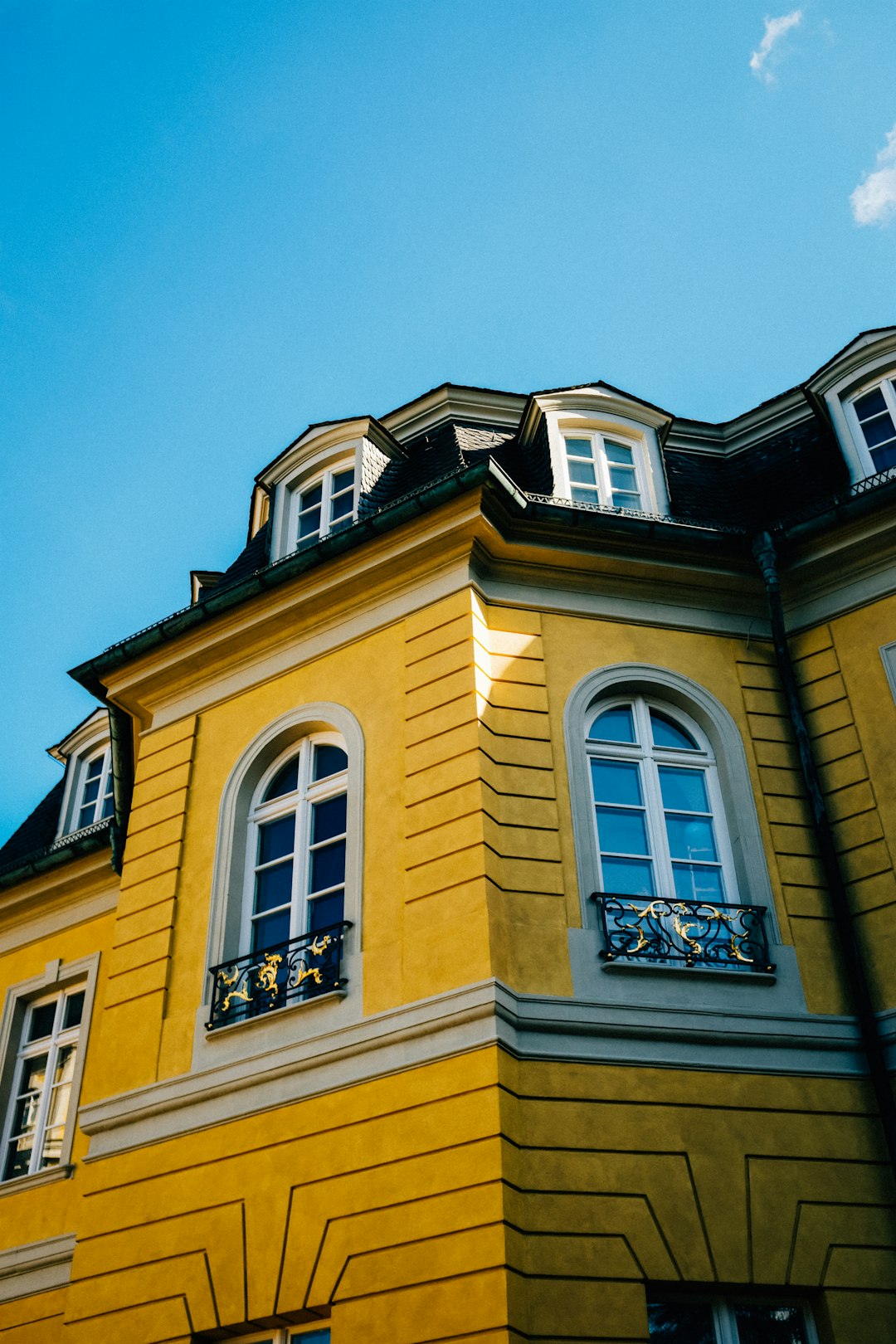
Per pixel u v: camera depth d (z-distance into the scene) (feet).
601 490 41.09
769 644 38.09
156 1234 30.37
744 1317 27.04
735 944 31.32
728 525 41.45
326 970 31.12
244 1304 28.12
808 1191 28.22
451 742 32.89
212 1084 31.42
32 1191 41.50
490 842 30.91
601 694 35.81
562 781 33.27
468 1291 25.07
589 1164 27.32
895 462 40.40
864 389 42.42
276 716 37.50
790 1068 29.86
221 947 34.19
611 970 30.12
